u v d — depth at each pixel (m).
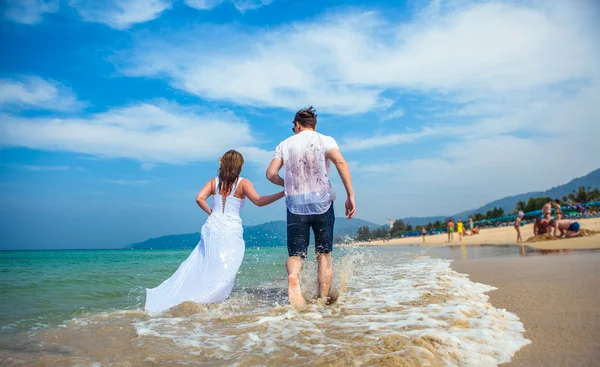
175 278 4.25
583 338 2.23
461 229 29.98
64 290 5.35
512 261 7.30
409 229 107.38
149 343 2.52
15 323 3.30
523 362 1.92
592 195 84.19
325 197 3.99
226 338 2.61
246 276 7.11
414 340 2.19
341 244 5.30
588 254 7.30
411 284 4.88
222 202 4.55
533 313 2.89
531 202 88.00
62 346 2.51
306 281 4.41
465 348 2.11
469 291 4.09
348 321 2.91
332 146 4.07
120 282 6.29
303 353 2.15
